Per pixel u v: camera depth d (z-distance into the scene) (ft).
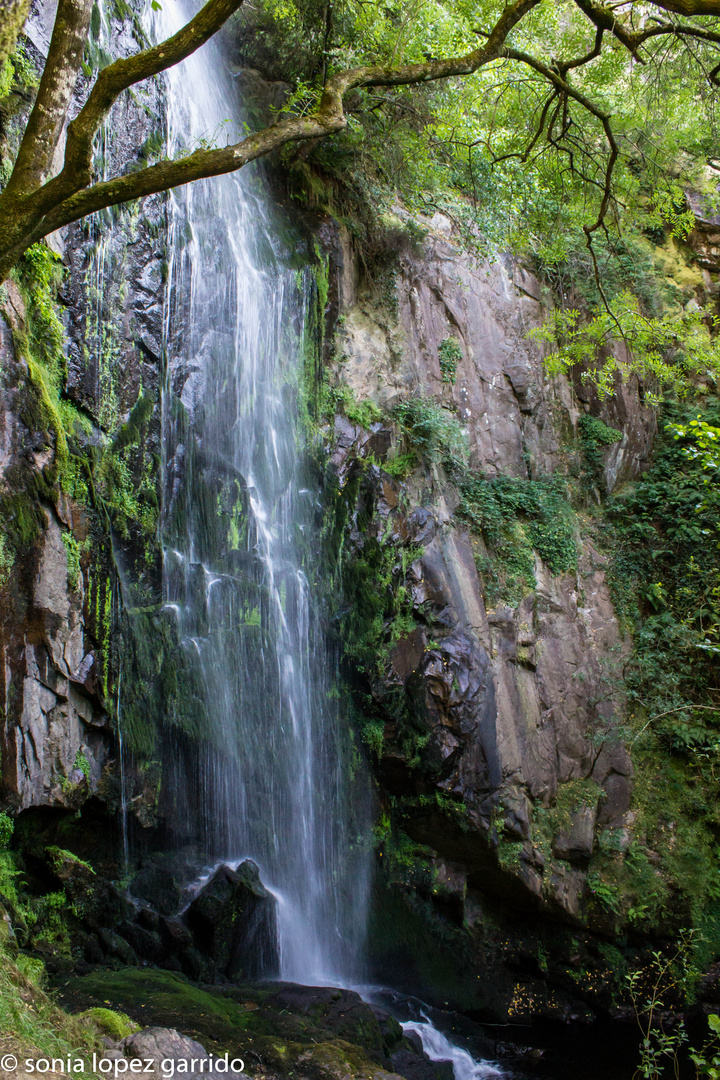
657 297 57.31
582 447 53.52
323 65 38.42
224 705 30.83
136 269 29.76
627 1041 35.73
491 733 38.52
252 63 40.91
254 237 38.09
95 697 25.21
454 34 36.32
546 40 39.91
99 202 16.62
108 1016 18.08
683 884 41.09
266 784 31.96
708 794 44.55
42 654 23.75
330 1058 19.49
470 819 36.63
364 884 35.09
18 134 24.82
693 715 46.32
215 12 15.48
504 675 41.29
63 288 26.40
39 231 16.31
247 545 33.91
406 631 37.93
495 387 49.49
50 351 25.53
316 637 36.29
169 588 29.73
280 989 25.31
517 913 39.01
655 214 43.24
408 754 36.40
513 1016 36.81
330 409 40.63
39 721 23.54
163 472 30.42
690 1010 38.37
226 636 31.65
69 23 15.44
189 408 32.32
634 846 41.93
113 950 24.11
